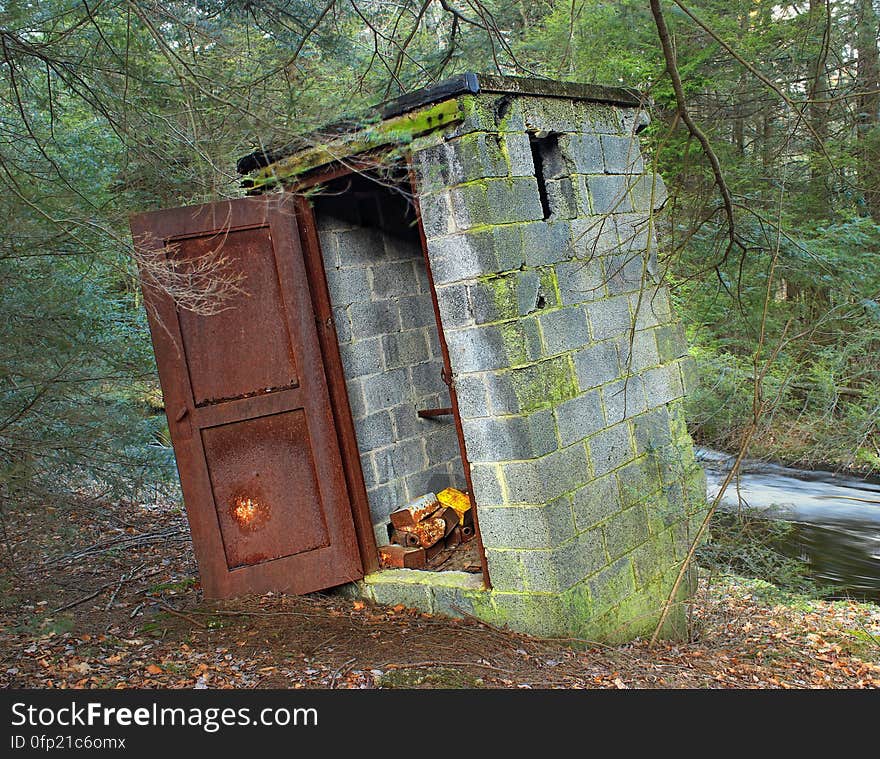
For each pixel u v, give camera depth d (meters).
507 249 4.38
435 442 6.04
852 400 8.97
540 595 4.48
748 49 9.91
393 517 5.61
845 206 10.20
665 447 5.42
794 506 8.77
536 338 4.46
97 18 5.49
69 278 6.61
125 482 6.74
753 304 9.56
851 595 7.12
